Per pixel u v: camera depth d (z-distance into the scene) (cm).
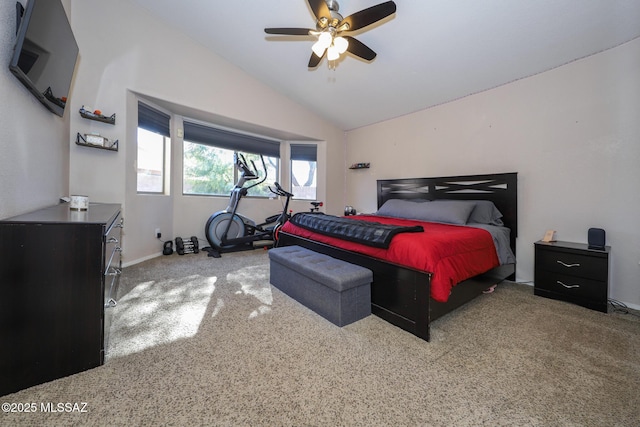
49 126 194
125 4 287
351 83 359
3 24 128
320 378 127
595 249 218
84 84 266
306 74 362
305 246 272
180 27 321
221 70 365
